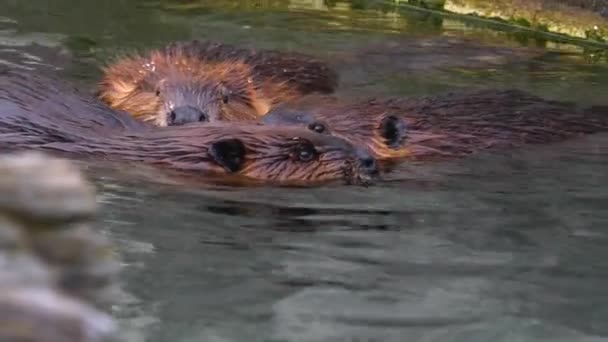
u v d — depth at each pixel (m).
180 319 4.74
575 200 8.04
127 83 12.05
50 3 17.00
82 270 1.17
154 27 15.73
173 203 7.65
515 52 15.13
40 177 1.18
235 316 4.83
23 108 9.55
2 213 1.15
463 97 11.68
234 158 9.03
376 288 5.45
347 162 9.05
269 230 6.86
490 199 8.05
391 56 14.52
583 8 16.64
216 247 6.28
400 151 10.10
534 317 4.98
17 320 1.08
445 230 6.95
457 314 5.01
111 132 9.52
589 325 4.85
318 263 5.96
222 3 17.69
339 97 12.34
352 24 16.66
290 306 5.06
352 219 7.29
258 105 12.02
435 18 17.59
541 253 6.33
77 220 1.18
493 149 10.26
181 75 11.92
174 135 9.33
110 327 1.13
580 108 11.83
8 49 13.66
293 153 9.09
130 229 6.68
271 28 16.08
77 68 13.01
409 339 4.63
